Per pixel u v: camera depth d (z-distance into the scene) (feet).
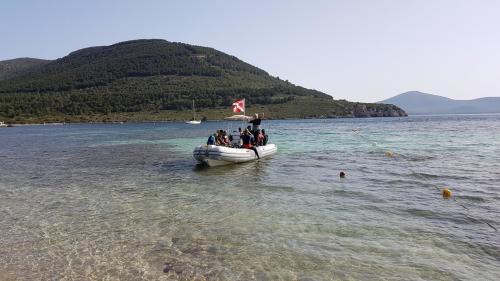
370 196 40.81
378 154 78.59
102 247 27.32
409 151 82.43
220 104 522.47
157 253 25.96
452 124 237.25
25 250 27.25
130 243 27.91
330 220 32.32
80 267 24.14
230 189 45.50
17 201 41.98
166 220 33.14
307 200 39.34
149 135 172.96
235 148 67.56
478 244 26.71
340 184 47.39
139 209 37.01
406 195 41.14
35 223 33.42
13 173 62.49
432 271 22.66
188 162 71.41
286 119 481.87
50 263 24.90
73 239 29.12
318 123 314.35
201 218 33.50
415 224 31.12
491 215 33.35
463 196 40.16
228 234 29.30
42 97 550.36
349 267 23.29
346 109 531.91
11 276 23.15
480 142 100.73
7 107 482.28
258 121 75.97
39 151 103.65
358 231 29.53
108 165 69.56
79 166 69.15
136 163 71.51
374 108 566.36
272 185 47.39
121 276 22.75
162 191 45.14
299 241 27.58
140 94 556.92
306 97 603.67
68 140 152.87
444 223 31.35
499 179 48.67
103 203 39.93
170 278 22.33
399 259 24.32
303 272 22.75
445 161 65.51
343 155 77.77
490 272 22.50
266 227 30.76
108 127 313.94
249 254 25.46
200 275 22.61
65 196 43.93
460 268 23.03
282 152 84.84
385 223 31.42
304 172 56.80
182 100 526.98
